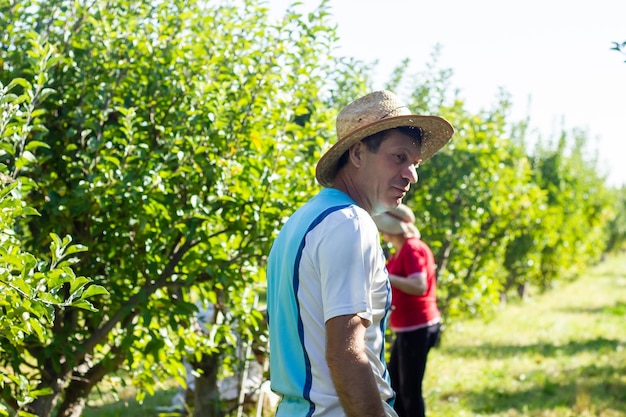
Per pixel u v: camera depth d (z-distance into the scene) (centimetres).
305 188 551
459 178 1030
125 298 509
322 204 260
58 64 527
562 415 837
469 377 1045
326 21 558
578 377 1038
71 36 528
